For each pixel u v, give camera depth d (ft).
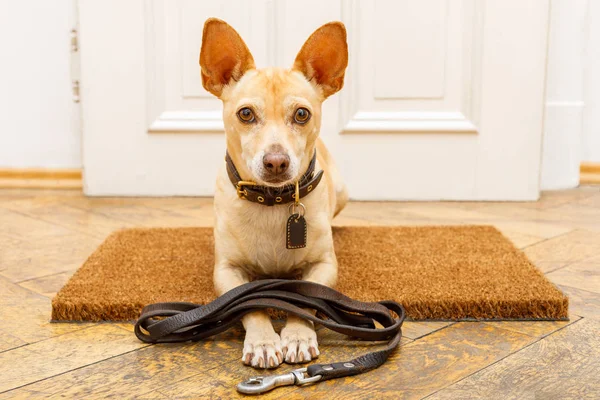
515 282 5.03
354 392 3.53
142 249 6.08
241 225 4.74
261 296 4.18
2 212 7.79
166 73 8.33
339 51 4.78
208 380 3.68
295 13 8.17
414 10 8.14
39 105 9.06
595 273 5.57
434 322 4.54
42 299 4.97
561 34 8.84
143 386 3.61
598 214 7.75
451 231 6.70
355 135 8.36
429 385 3.60
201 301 4.74
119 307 4.59
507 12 8.06
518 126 8.29
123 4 8.15
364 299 4.74
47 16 8.85
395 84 8.30
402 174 8.45
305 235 4.67
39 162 9.21
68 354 4.02
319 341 4.23
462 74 8.25
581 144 9.34
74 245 6.43
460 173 8.43
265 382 3.53
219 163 8.50
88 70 8.28
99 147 8.47
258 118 4.44
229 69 4.73
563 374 3.72
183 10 8.20
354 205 8.27
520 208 8.08
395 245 6.21
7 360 3.92
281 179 4.26
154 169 8.53
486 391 3.52
